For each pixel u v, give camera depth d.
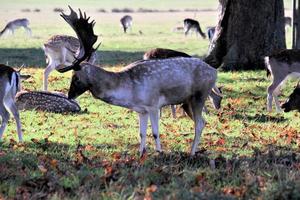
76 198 23.34
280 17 64.06
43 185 24.97
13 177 26.20
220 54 63.75
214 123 41.38
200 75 31.88
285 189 23.42
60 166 27.95
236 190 24.11
